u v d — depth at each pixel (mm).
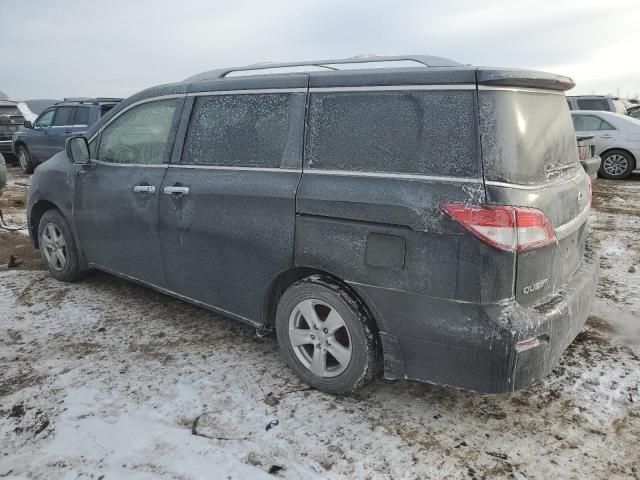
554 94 2896
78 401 2980
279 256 3035
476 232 2363
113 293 4625
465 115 2475
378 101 2736
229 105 3385
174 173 3615
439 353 2564
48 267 4949
